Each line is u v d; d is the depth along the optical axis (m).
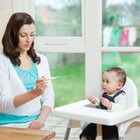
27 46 1.67
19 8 2.40
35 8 2.46
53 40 2.43
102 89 1.98
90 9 2.27
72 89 2.48
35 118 1.68
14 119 1.62
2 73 1.62
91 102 1.85
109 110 1.68
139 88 2.34
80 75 2.44
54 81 2.50
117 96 1.78
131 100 1.82
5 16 2.39
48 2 2.44
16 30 1.64
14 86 1.62
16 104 1.52
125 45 2.33
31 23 1.66
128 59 2.33
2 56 1.67
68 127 1.85
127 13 2.30
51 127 2.34
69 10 2.40
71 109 1.72
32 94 1.46
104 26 2.33
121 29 2.32
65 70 2.46
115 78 1.82
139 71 2.33
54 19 2.45
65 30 2.43
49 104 1.77
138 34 2.31
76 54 2.40
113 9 2.31
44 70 1.80
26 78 1.68
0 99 1.56
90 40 2.30
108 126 1.76
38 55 1.84
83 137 1.85
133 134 2.19
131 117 1.67
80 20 2.38
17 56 1.67
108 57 2.34
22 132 1.17
